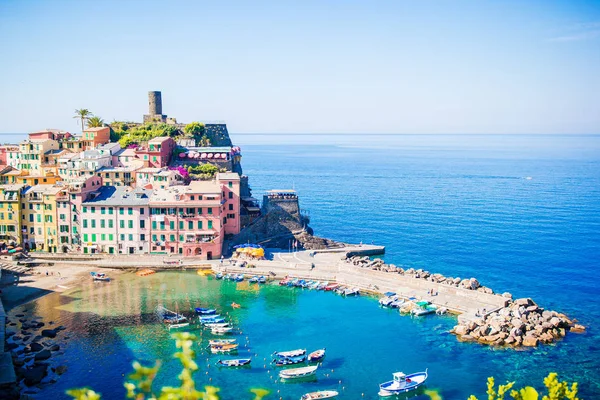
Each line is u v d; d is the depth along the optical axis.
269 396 96.38
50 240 176.50
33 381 98.25
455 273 171.62
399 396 96.94
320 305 141.25
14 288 147.12
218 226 176.12
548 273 170.62
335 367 107.44
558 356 111.56
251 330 124.62
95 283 154.25
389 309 138.50
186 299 143.50
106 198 179.12
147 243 176.25
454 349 115.25
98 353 110.88
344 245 199.62
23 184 181.12
